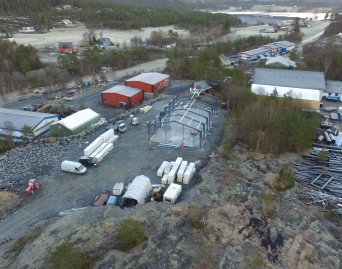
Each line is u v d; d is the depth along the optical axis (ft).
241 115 156.35
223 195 109.09
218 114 185.16
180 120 152.97
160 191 113.39
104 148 139.54
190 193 110.93
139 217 94.73
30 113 174.29
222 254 83.87
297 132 136.26
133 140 153.48
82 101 210.38
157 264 79.10
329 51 270.05
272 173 124.06
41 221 100.12
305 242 90.22
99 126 169.07
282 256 85.66
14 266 79.10
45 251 82.28
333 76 243.60
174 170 121.70
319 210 106.22
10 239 93.20
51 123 173.06
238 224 95.35
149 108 191.72
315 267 82.79
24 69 274.36
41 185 118.62
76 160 134.72
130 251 82.84
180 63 264.31
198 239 88.07
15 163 133.90
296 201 109.09
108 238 86.48
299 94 188.65
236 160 133.59
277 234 92.48
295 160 136.36
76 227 91.25
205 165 131.75
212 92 217.97
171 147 146.51
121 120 177.78
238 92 186.19
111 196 109.70
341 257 86.22
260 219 98.37
